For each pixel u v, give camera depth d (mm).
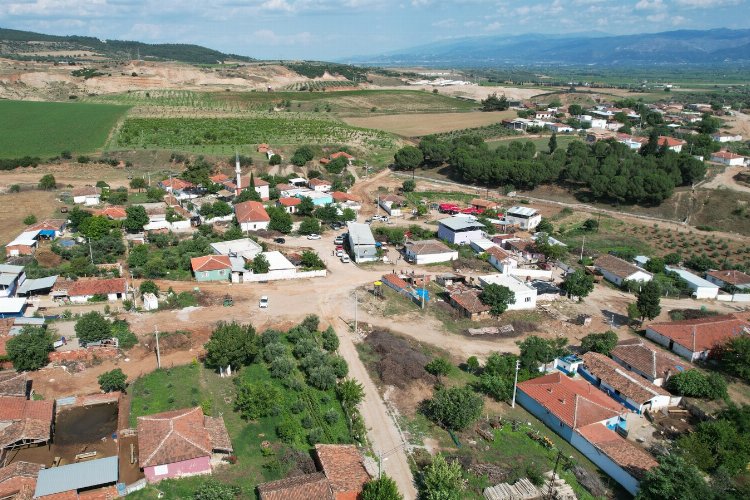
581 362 76312
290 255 115250
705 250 132125
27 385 66062
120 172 181500
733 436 58500
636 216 156125
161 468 51250
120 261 106688
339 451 54875
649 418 66750
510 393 69375
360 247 115625
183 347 76812
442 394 64375
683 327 85438
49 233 117312
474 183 187750
